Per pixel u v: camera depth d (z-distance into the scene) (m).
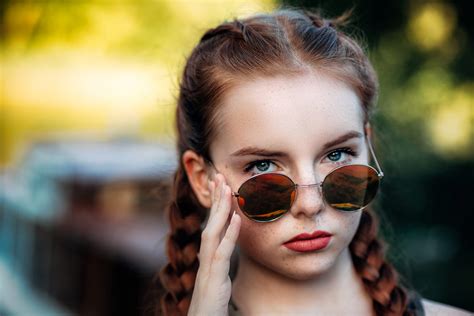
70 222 5.52
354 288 1.83
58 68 6.89
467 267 4.36
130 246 4.57
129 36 5.27
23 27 4.94
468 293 4.25
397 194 4.19
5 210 6.84
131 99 6.94
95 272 5.21
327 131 1.62
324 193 1.63
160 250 4.30
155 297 2.44
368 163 1.87
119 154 5.91
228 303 1.81
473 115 4.29
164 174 2.65
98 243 5.04
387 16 4.11
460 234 4.39
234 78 1.71
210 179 1.84
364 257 1.87
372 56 3.85
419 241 4.36
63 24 5.00
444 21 4.25
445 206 4.36
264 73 1.67
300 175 1.62
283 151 1.62
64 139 6.96
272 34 1.77
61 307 5.71
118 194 5.48
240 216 1.71
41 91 7.38
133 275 4.58
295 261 1.64
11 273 6.59
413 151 4.23
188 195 2.08
